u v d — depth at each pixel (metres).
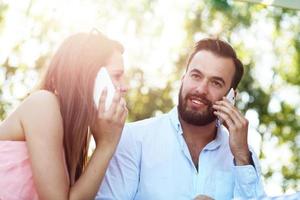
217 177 3.41
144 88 12.04
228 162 3.46
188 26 12.08
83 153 3.03
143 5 11.60
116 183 3.29
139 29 11.68
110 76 2.99
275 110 13.00
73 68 2.95
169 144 3.41
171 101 12.06
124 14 11.27
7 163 2.89
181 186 3.36
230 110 3.32
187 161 3.40
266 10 12.52
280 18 12.52
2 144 2.90
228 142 3.49
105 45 3.00
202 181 3.38
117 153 3.34
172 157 3.39
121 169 3.32
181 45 12.05
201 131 3.43
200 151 3.45
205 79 3.32
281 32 12.59
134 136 3.41
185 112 3.35
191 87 3.33
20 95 10.48
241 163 3.32
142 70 11.98
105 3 10.51
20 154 2.91
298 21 12.55
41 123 2.88
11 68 10.48
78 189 2.85
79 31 3.05
